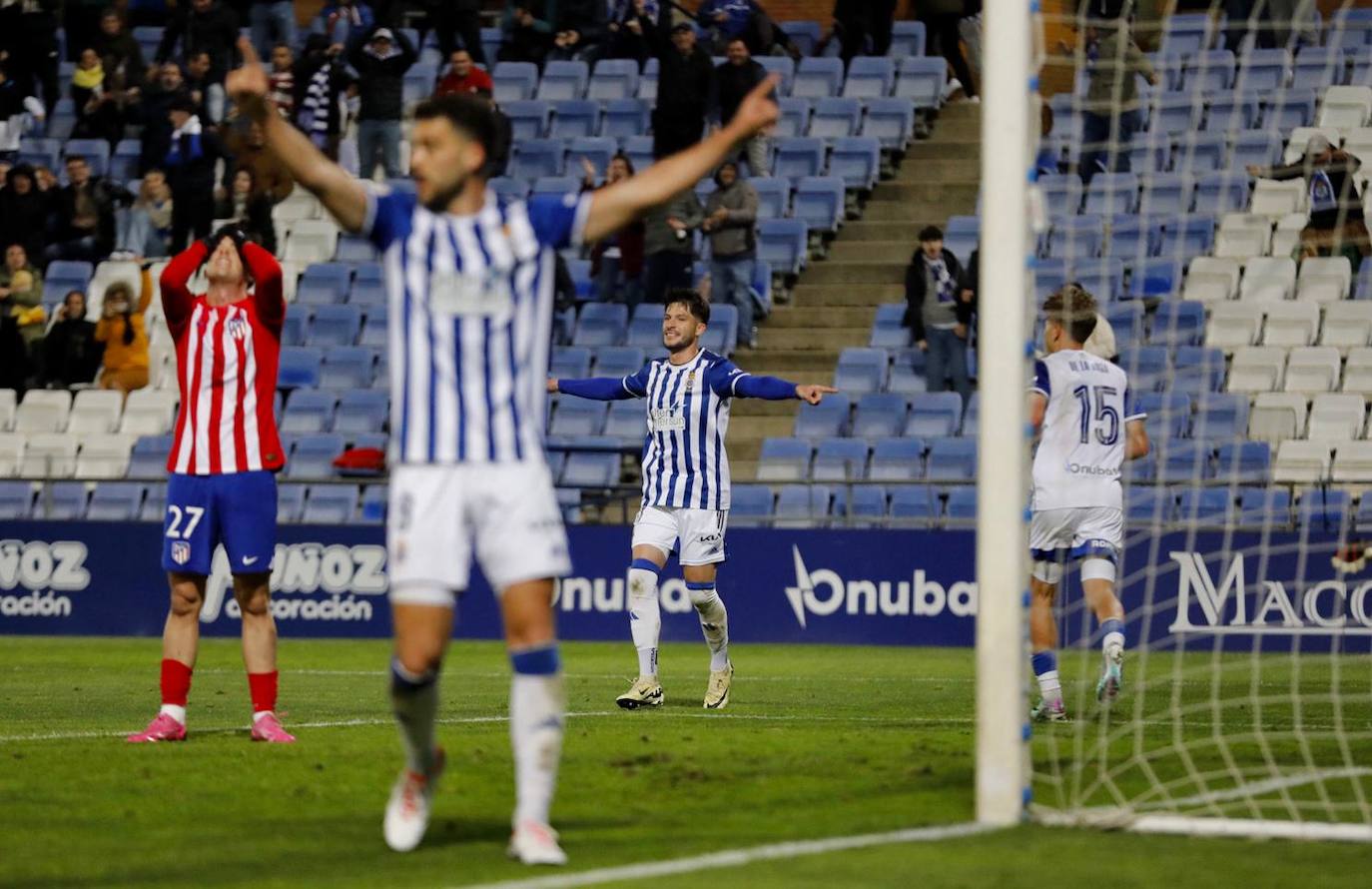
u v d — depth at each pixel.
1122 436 33.47
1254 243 63.47
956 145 75.75
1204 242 64.00
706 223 66.94
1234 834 18.88
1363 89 68.00
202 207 71.25
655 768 23.64
